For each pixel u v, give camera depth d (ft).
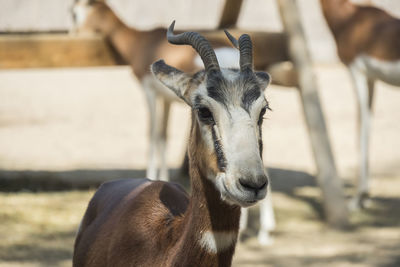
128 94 132.67
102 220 30.68
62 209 64.64
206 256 25.04
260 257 53.78
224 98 23.94
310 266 51.39
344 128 104.27
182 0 143.33
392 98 128.47
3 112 113.91
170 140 96.63
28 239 56.08
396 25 64.49
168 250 26.37
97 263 29.50
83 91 135.23
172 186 30.73
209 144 24.03
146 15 141.28
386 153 90.33
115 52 67.10
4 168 78.59
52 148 90.38
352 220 64.34
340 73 148.66
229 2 70.59
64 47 65.41
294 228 61.93
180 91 25.93
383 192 73.26
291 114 114.73
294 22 64.23
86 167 80.53
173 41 26.73
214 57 25.02
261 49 64.90
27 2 87.25
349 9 67.97
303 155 90.12
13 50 63.93
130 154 88.28
